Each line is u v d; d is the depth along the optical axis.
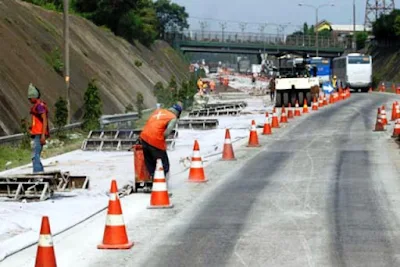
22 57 46.06
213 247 14.20
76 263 13.12
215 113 59.75
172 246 14.37
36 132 22.33
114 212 14.31
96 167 27.78
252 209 18.20
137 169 21.03
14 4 57.53
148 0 125.50
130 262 13.16
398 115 49.88
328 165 26.81
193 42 167.50
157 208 18.56
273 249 13.92
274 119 46.00
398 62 131.25
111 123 45.50
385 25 140.25
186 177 24.34
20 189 19.94
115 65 74.25
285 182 22.73
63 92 48.62
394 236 14.92
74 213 18.02
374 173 24.47
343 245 14.17
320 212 17.61
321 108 66.31
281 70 74.06
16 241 14.88
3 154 29.53
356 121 49.50
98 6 97.06
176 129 39.75
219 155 30.95
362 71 107.31
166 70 116.31
